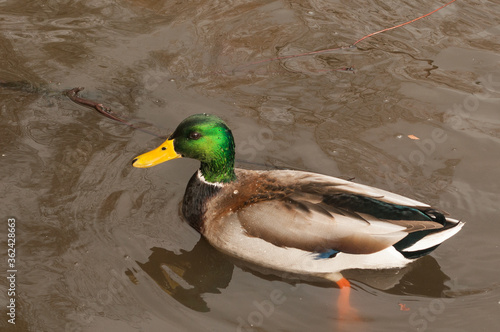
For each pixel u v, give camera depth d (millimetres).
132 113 2459
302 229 2213
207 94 2504
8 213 2291
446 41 2619
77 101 2473
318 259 2221
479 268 2250
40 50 2572
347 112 2477
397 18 2678
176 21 2658
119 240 2273
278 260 2230
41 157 2371
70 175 2350
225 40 2619
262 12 2693
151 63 2561
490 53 2592
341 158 2395
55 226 2281
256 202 2244
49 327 2170
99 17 2658
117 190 2338
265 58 2584
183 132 2277
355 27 2658
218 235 2252
